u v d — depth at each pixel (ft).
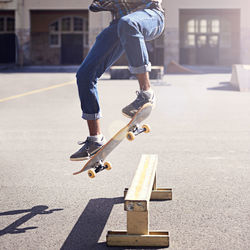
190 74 85.71
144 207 9.14
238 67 55.62
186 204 12.26
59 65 122.01
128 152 20.04
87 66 10.43
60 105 40.60
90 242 9.62
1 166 17.67
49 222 10.97
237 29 118.83
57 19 123.75
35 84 64.90
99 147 10.90
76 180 15.26
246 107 37.58
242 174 15.76
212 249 9.13
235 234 9.98
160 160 18.21
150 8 10.38
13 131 26.76
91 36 109.19
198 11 118.01
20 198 13.15
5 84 64.95
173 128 27.14
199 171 16.25
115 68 74.18
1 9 113.80
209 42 120.06
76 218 11.25
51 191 13.89
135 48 9.75
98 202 12.64
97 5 10.47
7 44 126.72
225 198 12.82
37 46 124.26
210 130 26.27
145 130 10.73
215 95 47.96
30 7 113.39
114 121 30.30
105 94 49.37
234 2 108.27
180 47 119.96
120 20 9.73
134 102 10.21
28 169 17.07
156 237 9.23
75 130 26.99
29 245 9.51
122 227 10.53
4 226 10.71
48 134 25.59
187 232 10.11
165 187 14.02
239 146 21.20
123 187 14.26
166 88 56.39
